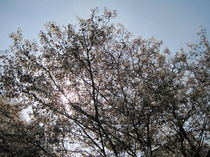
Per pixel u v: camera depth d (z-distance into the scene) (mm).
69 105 15531
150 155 13680
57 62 15562
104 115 15242
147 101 13977
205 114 16594
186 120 16906
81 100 16172
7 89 15000
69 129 15062
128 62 17203
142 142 14383
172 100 14203
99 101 15438
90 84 15883
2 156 13867
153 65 17906
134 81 15945
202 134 16719
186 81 17734
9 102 15914
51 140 13945
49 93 15586
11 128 14781
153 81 15000
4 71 14961
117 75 16328
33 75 15367
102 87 16141
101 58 16469
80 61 15039
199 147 16969
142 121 14086
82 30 15234
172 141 16531
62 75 15680
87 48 15180
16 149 13836
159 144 15820
